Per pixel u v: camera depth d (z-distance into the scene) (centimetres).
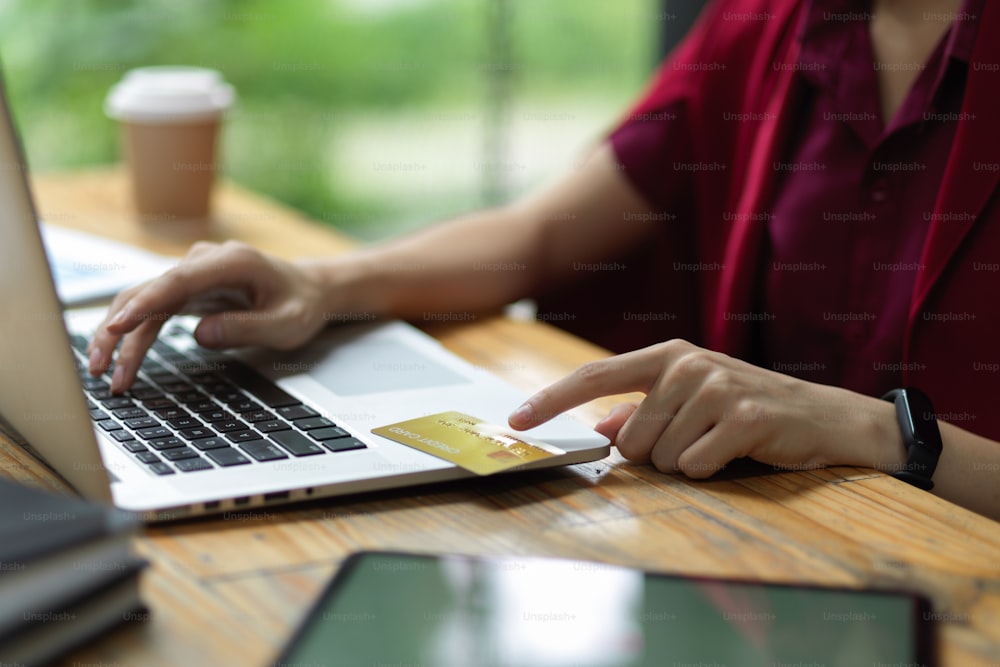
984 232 95
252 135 426
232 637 48
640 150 128
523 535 60
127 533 48
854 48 110
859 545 60
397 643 47
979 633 50
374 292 102
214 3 409
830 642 48
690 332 134
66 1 381
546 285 123
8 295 62
